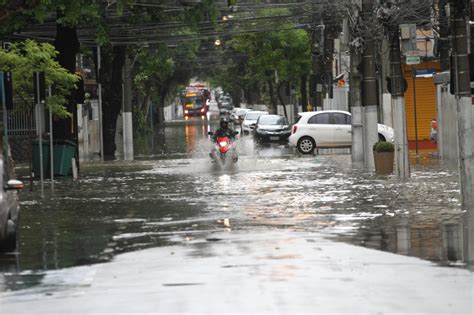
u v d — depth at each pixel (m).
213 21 71.81
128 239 32.94
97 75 103.44
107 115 103.88
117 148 119.88
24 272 26.52
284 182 56.50
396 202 43.34
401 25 59.75
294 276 24.34
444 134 76.88
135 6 73.44
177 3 72.69
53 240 33.47
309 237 32.06
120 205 45.38
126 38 92.81
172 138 147.25
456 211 39.25
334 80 133.62
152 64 114.00
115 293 22.66
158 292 22.56
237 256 27.94
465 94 40.28
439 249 29.06
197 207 43.12
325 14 85.31
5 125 47.09
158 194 50.66
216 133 73.50
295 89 165.75
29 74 61.25
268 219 37.69
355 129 75.88
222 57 190.62
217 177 62.16
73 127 72.69
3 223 29.94
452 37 40.66
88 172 72.00
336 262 26.61
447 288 22.59
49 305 21.45
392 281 23.53
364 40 64.81
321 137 92.00
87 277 25.28
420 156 82.31
